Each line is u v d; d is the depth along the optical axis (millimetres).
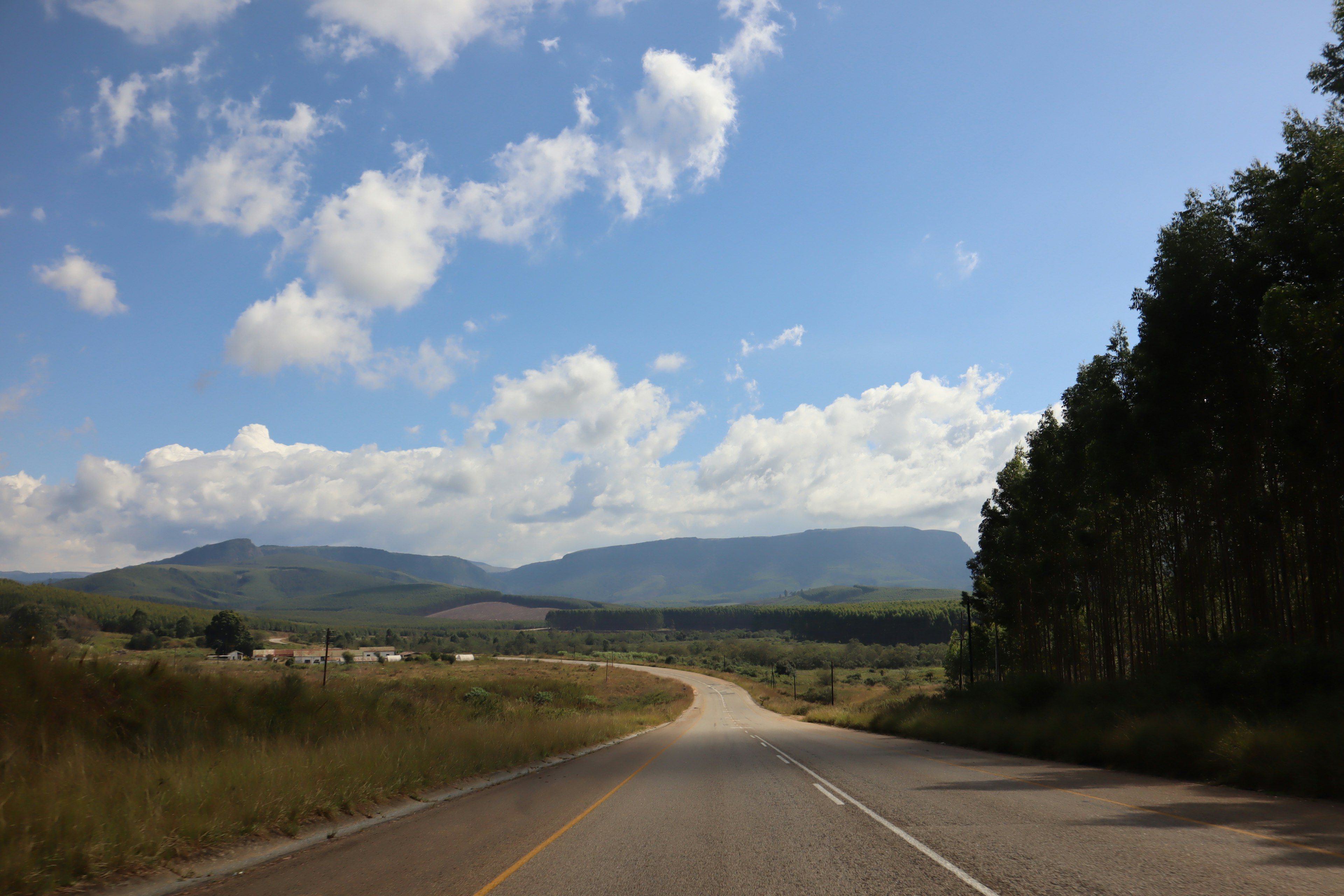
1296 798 11211
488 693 40844
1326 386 20953
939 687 105000
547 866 7234
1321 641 22500
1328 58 20562
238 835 8422
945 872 6637
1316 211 19328
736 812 10766
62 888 6402
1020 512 43781
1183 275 23828
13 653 12570
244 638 117625
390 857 7793
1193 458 24344
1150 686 22297
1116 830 8461
